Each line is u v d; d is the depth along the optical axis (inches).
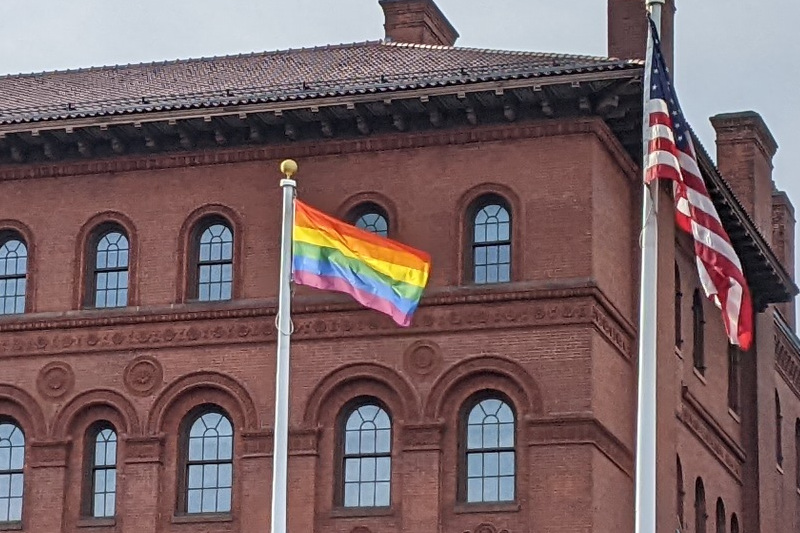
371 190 1897.1
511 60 1936.5
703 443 2143.2
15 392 1936.5
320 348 1871.3
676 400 2022.6
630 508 1882.4
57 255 1959.9
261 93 1909.4
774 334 2519.7
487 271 1863.9
